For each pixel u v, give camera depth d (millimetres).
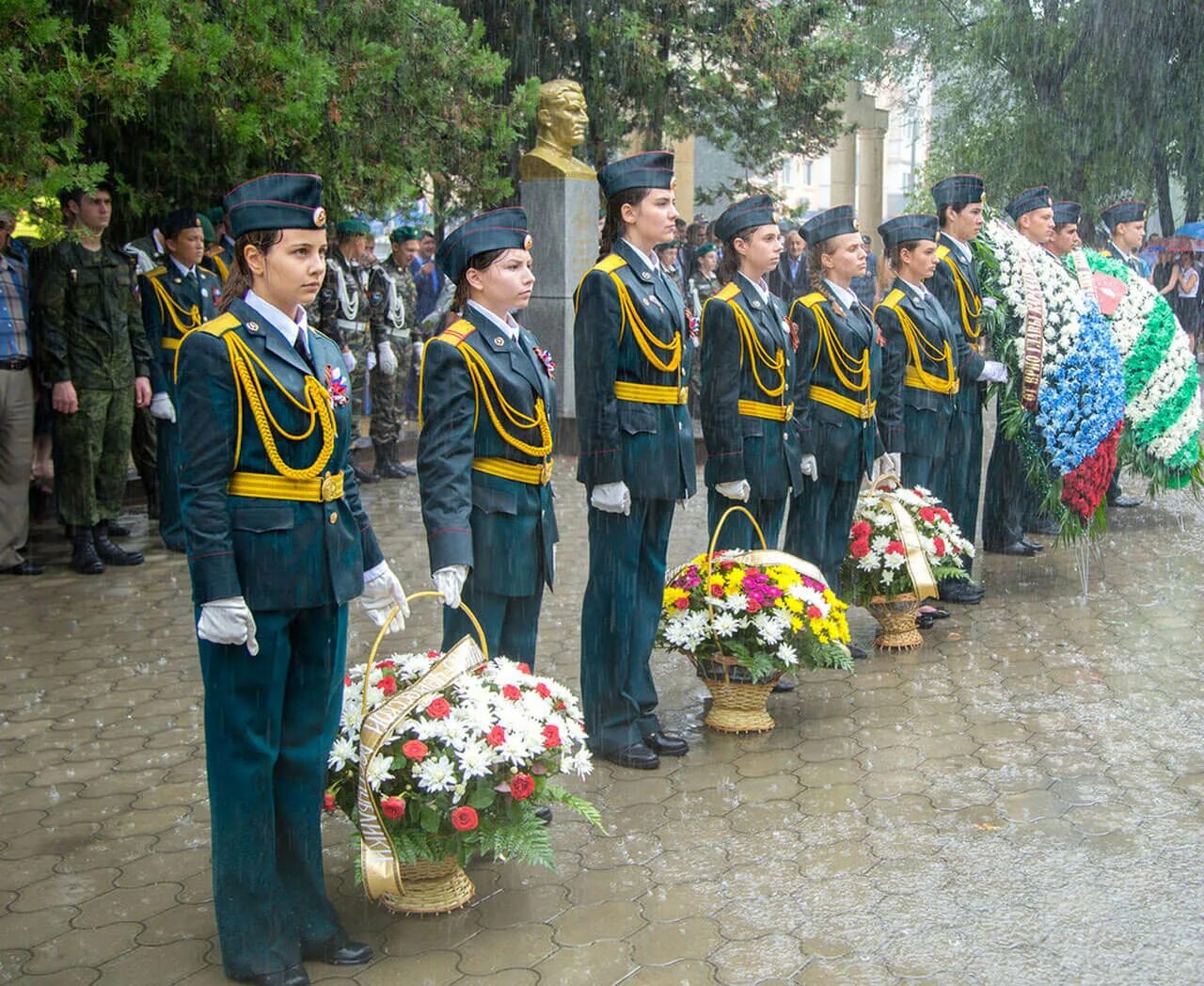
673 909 3824
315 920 3561
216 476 3295
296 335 3451
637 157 4875
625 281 4812
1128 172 16859
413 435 12367
